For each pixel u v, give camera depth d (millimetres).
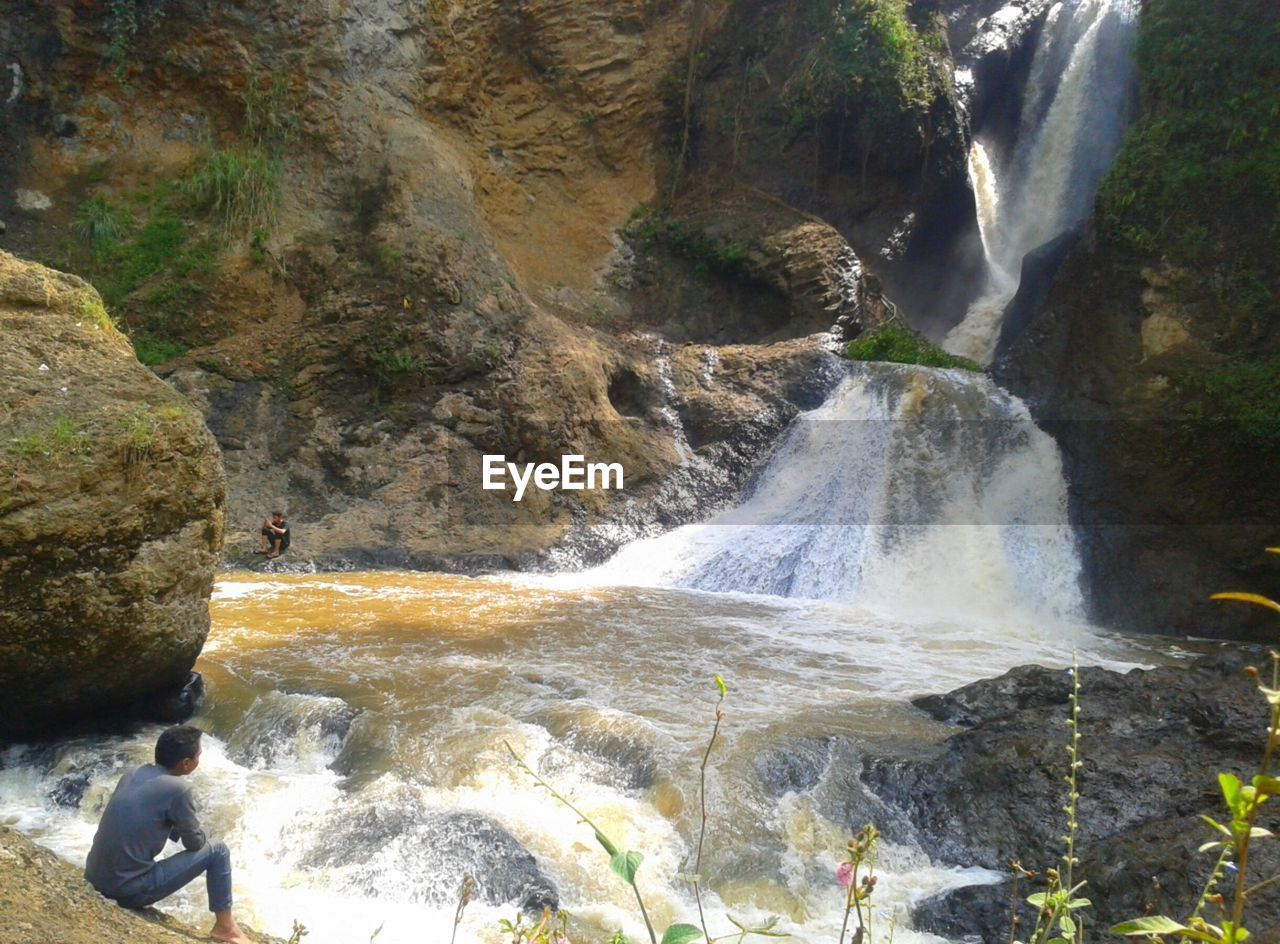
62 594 8523
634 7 25375
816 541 17750
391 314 19391
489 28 24266
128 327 19109
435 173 21453
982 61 27219
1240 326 16625
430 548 17969
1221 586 15531
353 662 11352
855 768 8664
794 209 24219
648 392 20938
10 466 8281
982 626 15125
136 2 20875
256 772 8844
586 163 25219
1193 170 17594
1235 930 2227
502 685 10539
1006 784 8289
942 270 26859
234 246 20125
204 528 9516
